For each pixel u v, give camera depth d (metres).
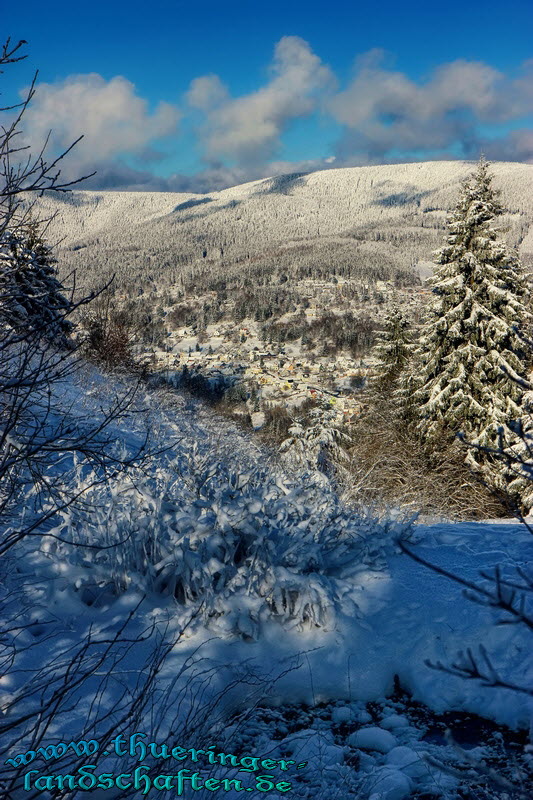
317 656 4.20
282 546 5.04
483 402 18.16
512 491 14.52
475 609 4.56
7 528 4.73
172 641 4.13
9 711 3.11
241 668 4.00
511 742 3.44
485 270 18.45
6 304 2.86
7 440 3.19
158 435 10.59
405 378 21.48
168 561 4.66
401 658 4.24
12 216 2.85
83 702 3.33
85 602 4.55
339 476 10.96
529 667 3.95
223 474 6.15
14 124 2.82
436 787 3.00
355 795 2.95
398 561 5.61
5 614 4.07
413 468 15.85
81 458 7.43
